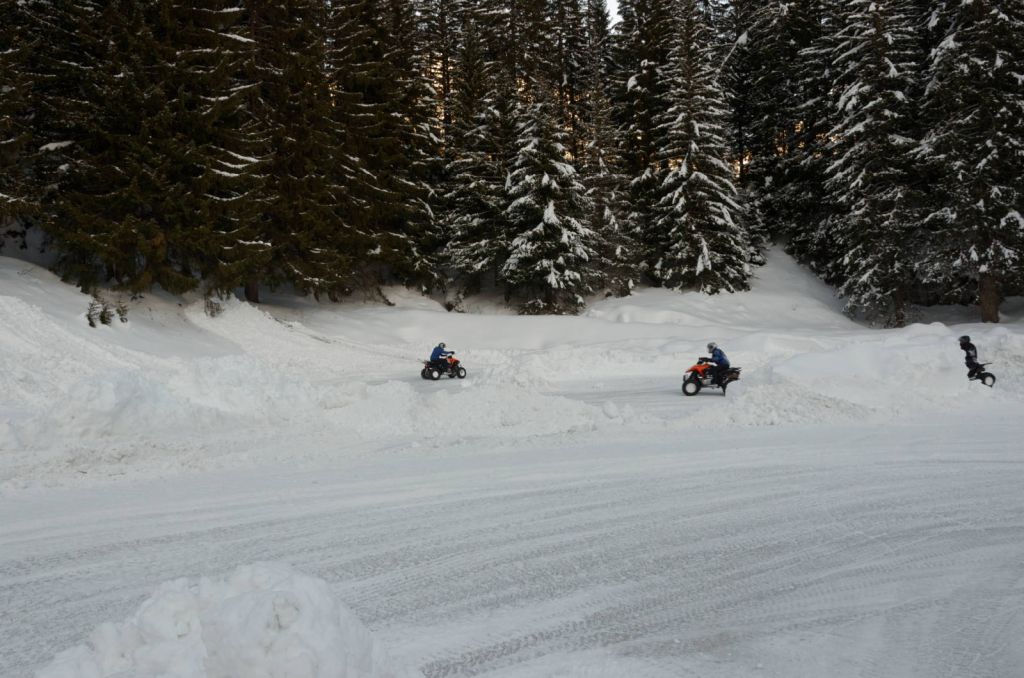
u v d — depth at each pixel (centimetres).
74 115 2255
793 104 4491
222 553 552
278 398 1309
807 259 4541
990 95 3159
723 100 4409
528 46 4959
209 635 259
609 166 4197
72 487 768
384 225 3791
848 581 482
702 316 3700
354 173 3475
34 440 951
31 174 2298
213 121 2505
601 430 1107
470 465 873
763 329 3328
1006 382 1454
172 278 2447
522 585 482
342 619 273
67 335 1911
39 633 410
